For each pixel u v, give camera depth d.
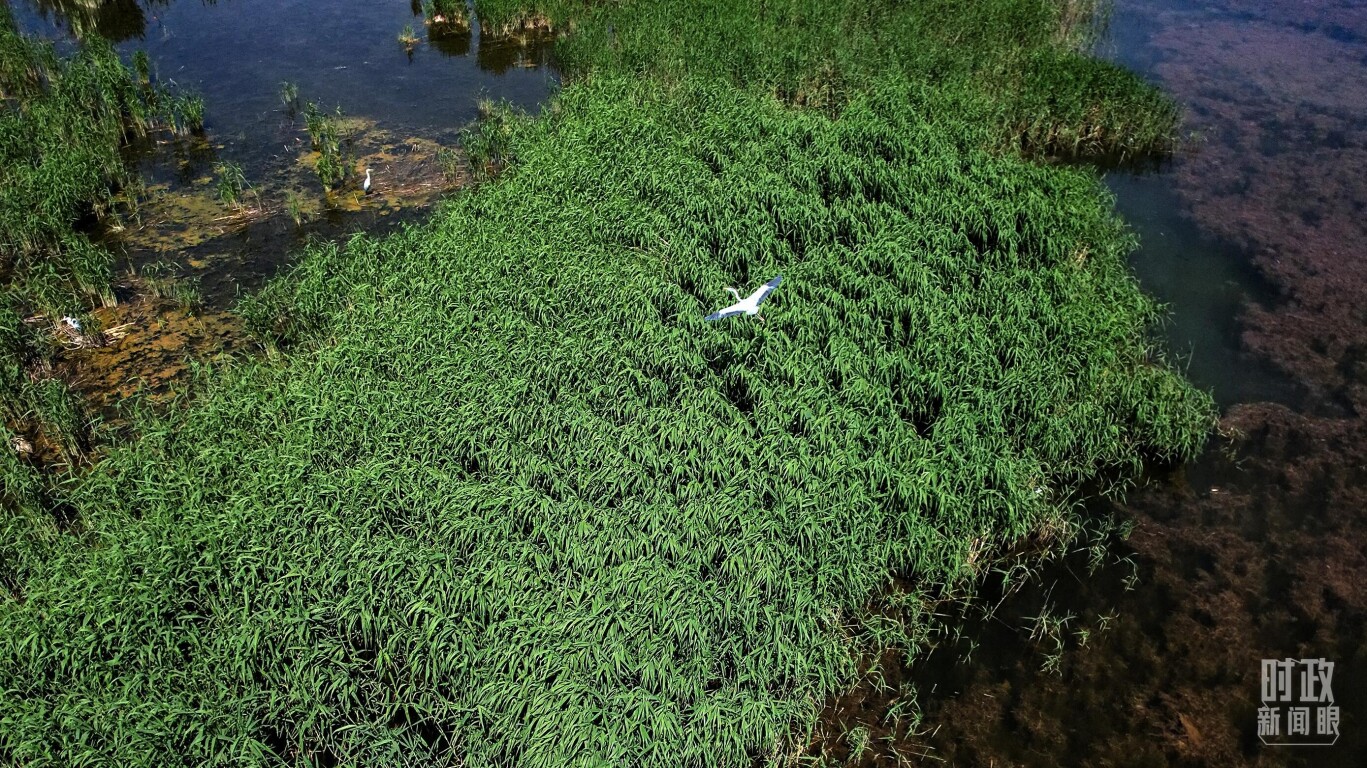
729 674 11.52
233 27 34.88
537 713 10.56
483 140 23.84
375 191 23.67
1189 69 30.14
